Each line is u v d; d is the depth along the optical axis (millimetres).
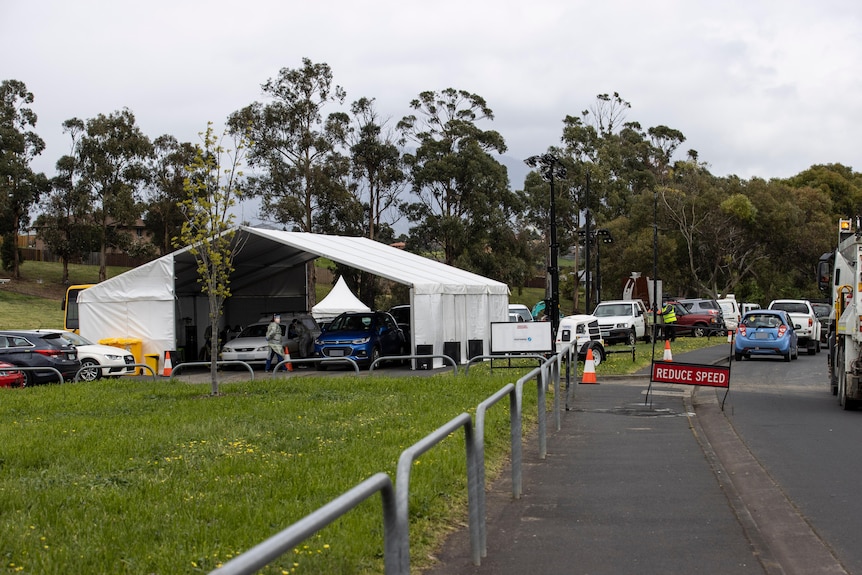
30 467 10070
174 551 6363
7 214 70312
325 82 59656
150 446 11234
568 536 7172
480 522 6516
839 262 19438
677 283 72375
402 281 27656
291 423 13281
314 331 31188
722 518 7781
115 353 26781
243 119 58500
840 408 17078
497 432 12273
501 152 69000
